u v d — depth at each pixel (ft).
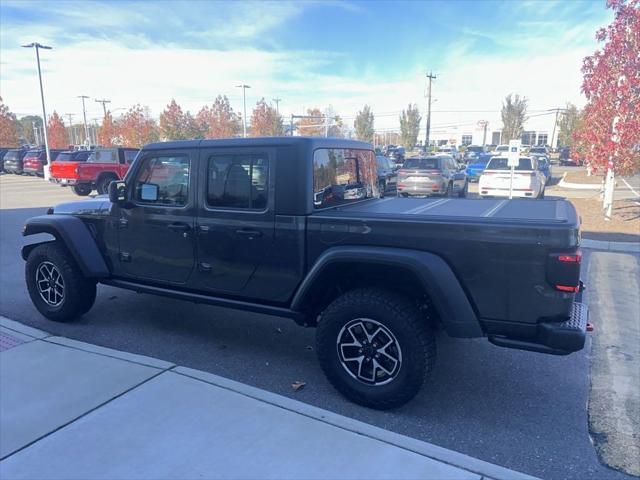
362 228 12.07
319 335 12.48
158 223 15.26
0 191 74.69
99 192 67.51
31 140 328.08
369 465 9.50
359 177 16.22
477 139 304.91
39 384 12.56
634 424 11.71
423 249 11.48
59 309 17.60
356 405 12.46
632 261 28.37
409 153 226.17
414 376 11.57
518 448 10.74
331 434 10.45
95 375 13.01
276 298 13.70
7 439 10.29
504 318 11.05
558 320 10.70
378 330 12.02
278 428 10.65
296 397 12.87
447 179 59.62
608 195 44.34
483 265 10.98
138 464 9.52
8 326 16.85
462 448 10.72
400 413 12.14
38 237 35.60
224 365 14.73
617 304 20.59
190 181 14.47
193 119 153.79
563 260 10.30
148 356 15.29
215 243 14.23
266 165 13.21
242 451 9.89
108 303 20.40
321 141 13.58
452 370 14.55
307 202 12.87
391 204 15.31
